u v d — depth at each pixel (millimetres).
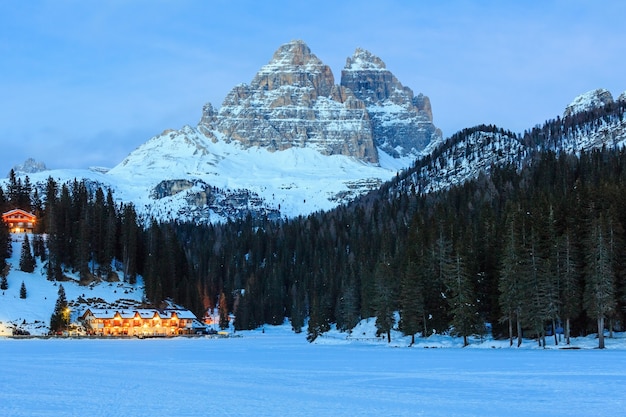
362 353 147500
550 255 139500
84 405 76750
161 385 94688
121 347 183750
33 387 92938
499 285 137500
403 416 68688
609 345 131750
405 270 170625
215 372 112188
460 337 157500
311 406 74938
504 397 79562
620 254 134375
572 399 77438
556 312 136125
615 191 156875
